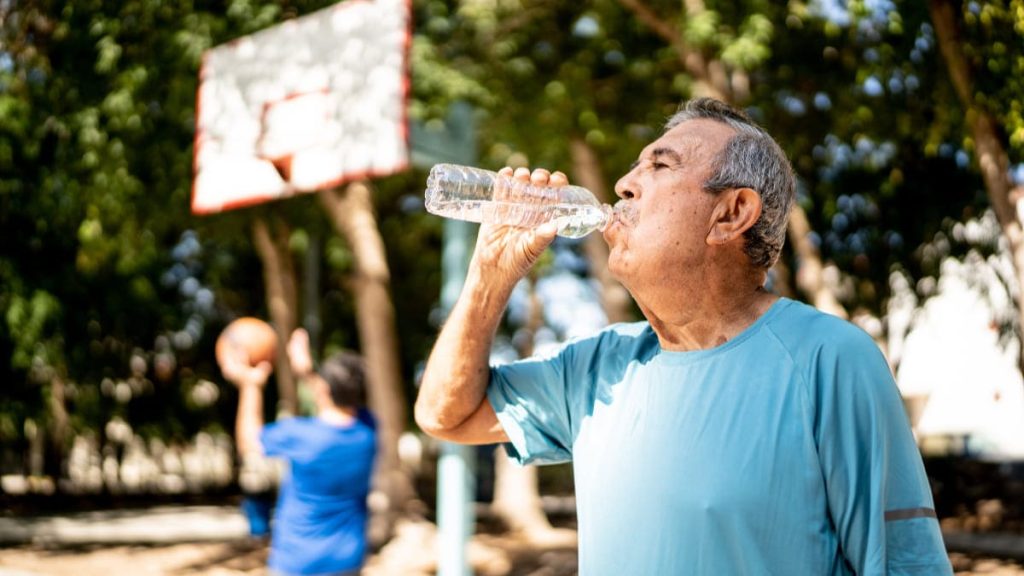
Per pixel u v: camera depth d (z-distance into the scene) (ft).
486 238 5.35
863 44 21.12
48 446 51.90
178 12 23.44
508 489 34.04
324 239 40.34
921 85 16.79
